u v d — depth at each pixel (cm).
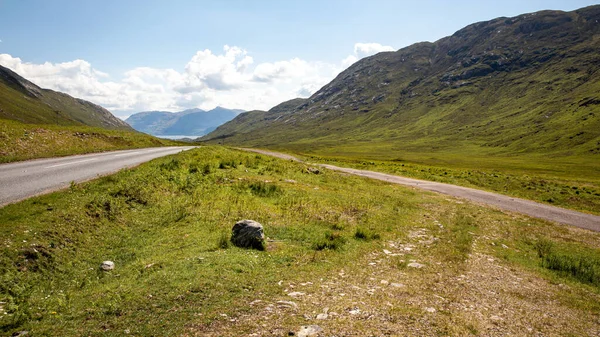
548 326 866
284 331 674
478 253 1533
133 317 714
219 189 2127
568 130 19188
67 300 803
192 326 680
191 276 930
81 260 1074
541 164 13050
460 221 2166
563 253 1709
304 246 1346
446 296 988
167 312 736
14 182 1711
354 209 2133
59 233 1155
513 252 1636
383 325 738
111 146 4497
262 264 1088
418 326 754
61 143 3584
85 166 2391
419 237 1698
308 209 1970
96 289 876
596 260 1609
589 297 1146
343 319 747
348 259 1242
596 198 3878
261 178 2683
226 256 1109
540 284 1229
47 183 1730
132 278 936
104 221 1353
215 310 753
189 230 1401
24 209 1266
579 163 13125
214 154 3725
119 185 1725
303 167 3862
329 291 922
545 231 2170
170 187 1986
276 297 849
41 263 995
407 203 2594
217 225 1487
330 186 2944
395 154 19112
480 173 6319
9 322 685
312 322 723
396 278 1101
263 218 1670
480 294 1045
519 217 2525
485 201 3158
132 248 1198
